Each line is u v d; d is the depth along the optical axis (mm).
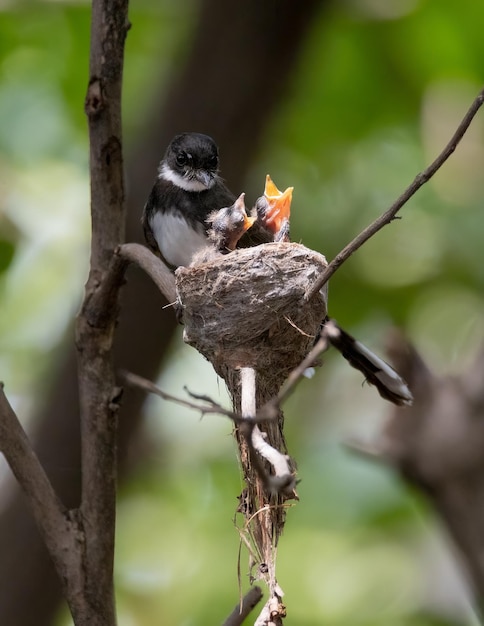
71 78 13273
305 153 14195
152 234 9047
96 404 5812
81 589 5500
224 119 10969
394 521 12930
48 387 11188
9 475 11094
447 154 5070
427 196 14070
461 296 14242
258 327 6473
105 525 5637
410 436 8406
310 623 12422
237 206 7535
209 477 14195
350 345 8094
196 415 14398
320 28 11492
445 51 13211
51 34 13148
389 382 8008
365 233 5266
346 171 14281
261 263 6535
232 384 6410
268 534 5582
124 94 13367
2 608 10633
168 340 10805
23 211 13055
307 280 6547
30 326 13594
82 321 5875
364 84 13656
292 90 11273
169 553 13797
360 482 13070
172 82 11094
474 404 8367
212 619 12367
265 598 12125
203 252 7418
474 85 13586
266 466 5656
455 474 8273
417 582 13148
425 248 13984
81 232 13359
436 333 14219
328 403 14797
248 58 10906
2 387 5465
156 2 12922
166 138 10891
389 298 13617
